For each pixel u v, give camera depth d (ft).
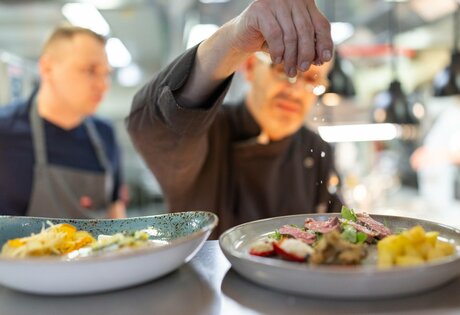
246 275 1.77
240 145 4.83
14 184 6.53
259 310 1.55
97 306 1.65
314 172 5.17
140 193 11.80
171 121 3.00
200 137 3.46
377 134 7.28
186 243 1.84
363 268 1.60
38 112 6.71
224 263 2.08
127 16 9.21
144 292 1.76
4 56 8.51
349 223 2.24
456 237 2.09
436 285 1.63
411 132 7.39
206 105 3.08
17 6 8.10
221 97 3.03
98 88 6.86
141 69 13.34
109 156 7.62
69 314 1.59
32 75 9.23
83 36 6.57
